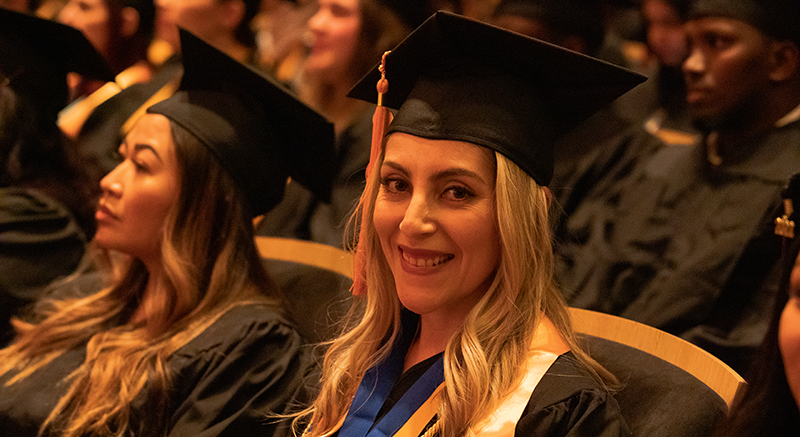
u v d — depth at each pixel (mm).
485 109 1359
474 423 1302
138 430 1813
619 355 1587
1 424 1951
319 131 2141
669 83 3672
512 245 1328
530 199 1365
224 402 1820
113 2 4355
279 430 1793
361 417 1483
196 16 4223
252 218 2135
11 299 2607
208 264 2041
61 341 2152
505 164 1332
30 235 2691
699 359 1449
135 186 1997
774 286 2254
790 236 1221
